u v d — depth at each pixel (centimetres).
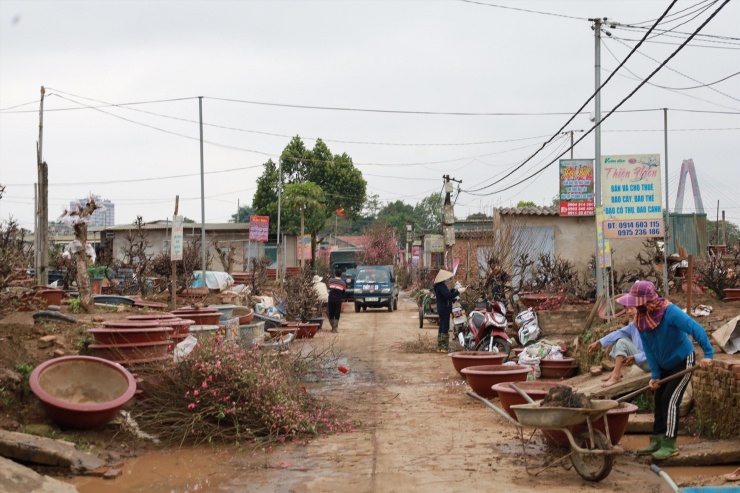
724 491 650
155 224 4869
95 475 726
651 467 748
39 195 1848
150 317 1068
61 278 2494
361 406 1129
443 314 1848
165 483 709
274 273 4375
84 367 876
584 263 2770
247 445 866
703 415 875
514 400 886
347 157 6588
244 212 9894
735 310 1450
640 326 781
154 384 915
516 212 2770
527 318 1642
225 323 1445
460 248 3822
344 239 9100
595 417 702
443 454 820
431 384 1352
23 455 724
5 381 825
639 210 1332
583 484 696
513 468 756
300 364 1312
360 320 3005
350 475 736
